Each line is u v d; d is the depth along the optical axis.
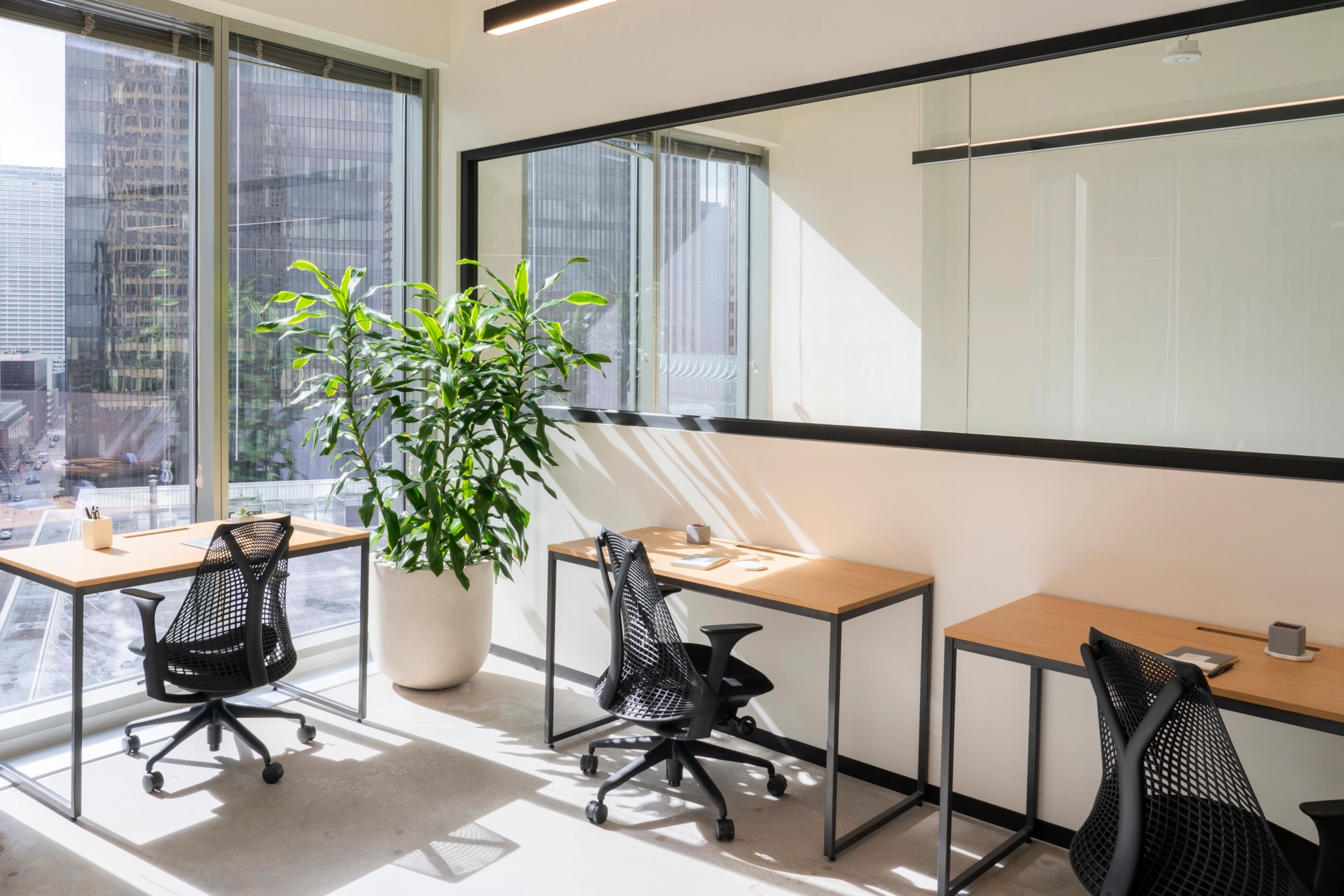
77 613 2.92
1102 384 2.77
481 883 2.65
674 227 3.75
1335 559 2.42
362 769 3.36
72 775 2.98
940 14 3.00
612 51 3.93
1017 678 2.98
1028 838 2.93
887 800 3.21
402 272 4.68
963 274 3.01
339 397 4.40
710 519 3.74
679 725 2.98
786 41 3.38
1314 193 2.41
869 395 3.25
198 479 4.00
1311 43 2.40
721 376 3.65
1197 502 2.62
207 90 3.90
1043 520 2.90
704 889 2.65
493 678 4.32
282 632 3.38
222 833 2.90
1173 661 1.83
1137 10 2.64
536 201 4.27
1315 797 2.48
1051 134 2.81
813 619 3.45
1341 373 2.40
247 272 4.09
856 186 3.23
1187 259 2.61
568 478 4.25
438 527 3.76
